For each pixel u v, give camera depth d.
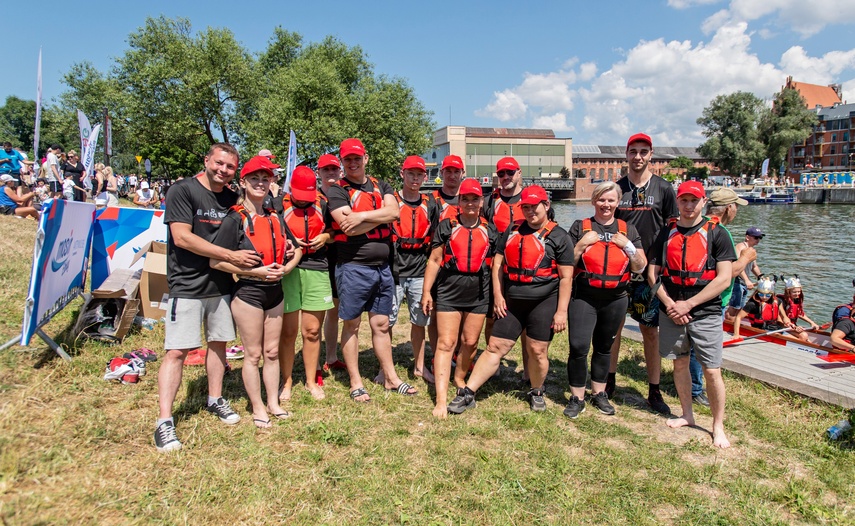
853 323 6.23
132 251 6.90
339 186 4.65
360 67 41.09
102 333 5.37
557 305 4.65
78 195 13.37
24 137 89.31
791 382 5.33
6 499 2.76
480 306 4.73
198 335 3.76
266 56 44.34
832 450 4.25
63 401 3.93
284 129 30.83
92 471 3.15
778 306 8.19
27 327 4.16
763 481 3.83
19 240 9.05
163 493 3.07
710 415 5.01
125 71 35.22
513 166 5.54
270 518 3.00
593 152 129.75
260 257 3.88
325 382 5.23
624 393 5.52
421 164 5.07
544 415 4.75
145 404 4.16
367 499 3.26
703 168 100.56
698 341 4.37
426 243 5.30
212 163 3.72
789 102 75.00
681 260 4.37
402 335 7.21
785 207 55.00
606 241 4.58
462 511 3.24
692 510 3.40
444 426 4.37
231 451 3.65
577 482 3.65
